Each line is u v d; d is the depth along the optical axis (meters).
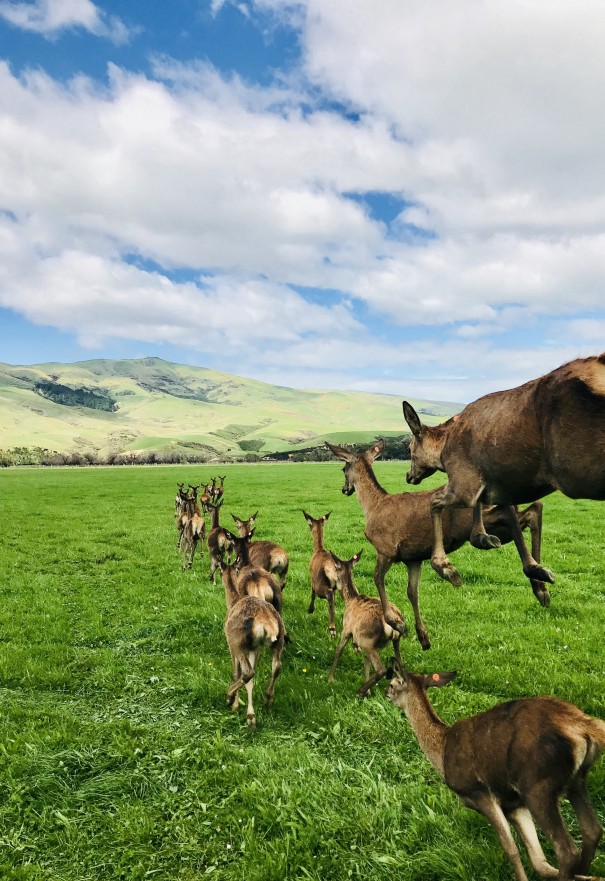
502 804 4.05
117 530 21.78
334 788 5.08
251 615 6.91
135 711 7.18
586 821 3.57
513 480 4.40
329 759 5.73
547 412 3.91
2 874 4.39
